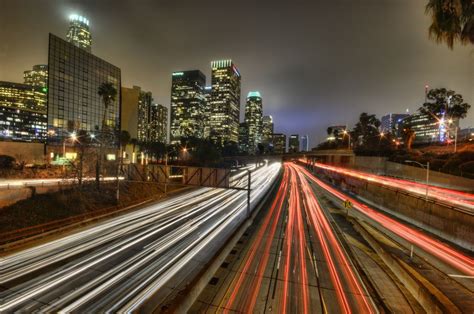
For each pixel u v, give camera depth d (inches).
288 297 650.2
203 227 1200.2
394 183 1792.6
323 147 5959.6
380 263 869.8
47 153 2598.4
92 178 1722.4
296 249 972.6
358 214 1533.0
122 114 4525.1
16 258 808.9
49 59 2901.1
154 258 844.0
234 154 6254.9
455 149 2027.6
